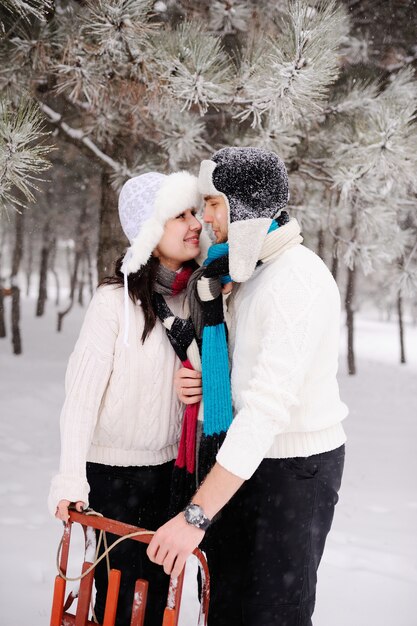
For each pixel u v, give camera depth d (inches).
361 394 374.3
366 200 157.5
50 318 722.2
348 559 119.0
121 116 162.4
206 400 65.0
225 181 61.2
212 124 177.5
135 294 69.9
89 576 58.9
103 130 167.6
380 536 133.0
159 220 69.2
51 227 634.2
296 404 55.1
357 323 1221.1
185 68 112.7
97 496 73.2
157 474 74.2
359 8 170.1
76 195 534.0
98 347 68.2
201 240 75.8
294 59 105.5
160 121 154.4
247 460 53.2
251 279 63.8
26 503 140.9
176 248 71.5
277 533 61.9
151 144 188.9
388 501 158.4
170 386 71.2
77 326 666.8
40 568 106.7
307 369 56.2
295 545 61.9
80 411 66.1
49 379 330.6
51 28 126.3
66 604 62.6
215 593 69.4
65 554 60.6
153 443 72.0
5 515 131.8
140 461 72.6
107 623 57.5
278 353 55.4
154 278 70.7
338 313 61.5
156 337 69.9
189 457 69.0
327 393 62.4
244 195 60.7
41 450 194.1
